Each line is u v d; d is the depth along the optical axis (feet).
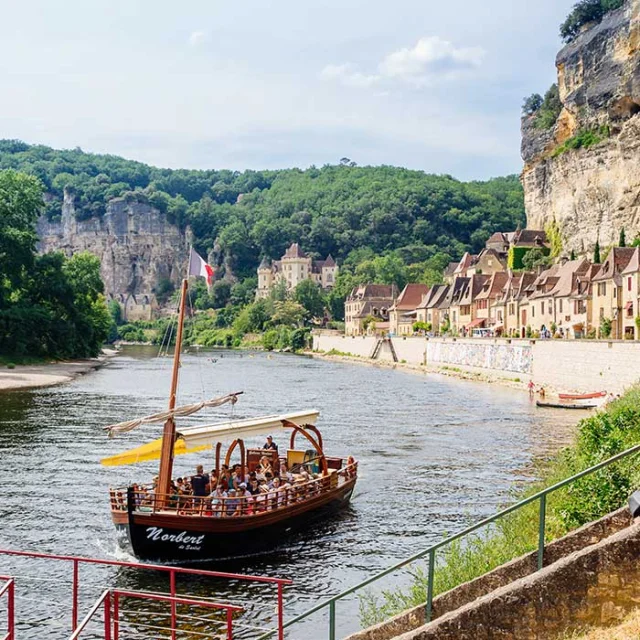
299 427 103.09
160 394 250.78
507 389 275.59
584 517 65.21
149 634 64.23
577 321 309.01
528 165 522.88
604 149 410.52
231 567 81.92
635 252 267.18
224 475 94.73
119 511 84.07
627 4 400.06
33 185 380.78
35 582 75.92
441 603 47.65
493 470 126.21
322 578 78.18
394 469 127.54
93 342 460.96
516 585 40.34
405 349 454.40
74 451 141.08
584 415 195.93
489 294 426.92
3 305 371.97
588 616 39.52
